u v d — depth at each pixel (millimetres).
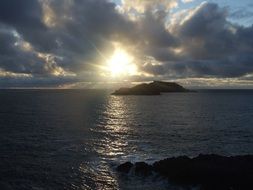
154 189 39406
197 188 39250
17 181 41469
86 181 42094
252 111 144250
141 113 132250
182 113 133000
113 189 39531
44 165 48531
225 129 86312
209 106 175500
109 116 117562
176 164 44844
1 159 51219
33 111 133875
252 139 71062
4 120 99688
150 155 55062
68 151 57438
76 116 115625
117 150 58625
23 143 63531
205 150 59656
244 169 42219
